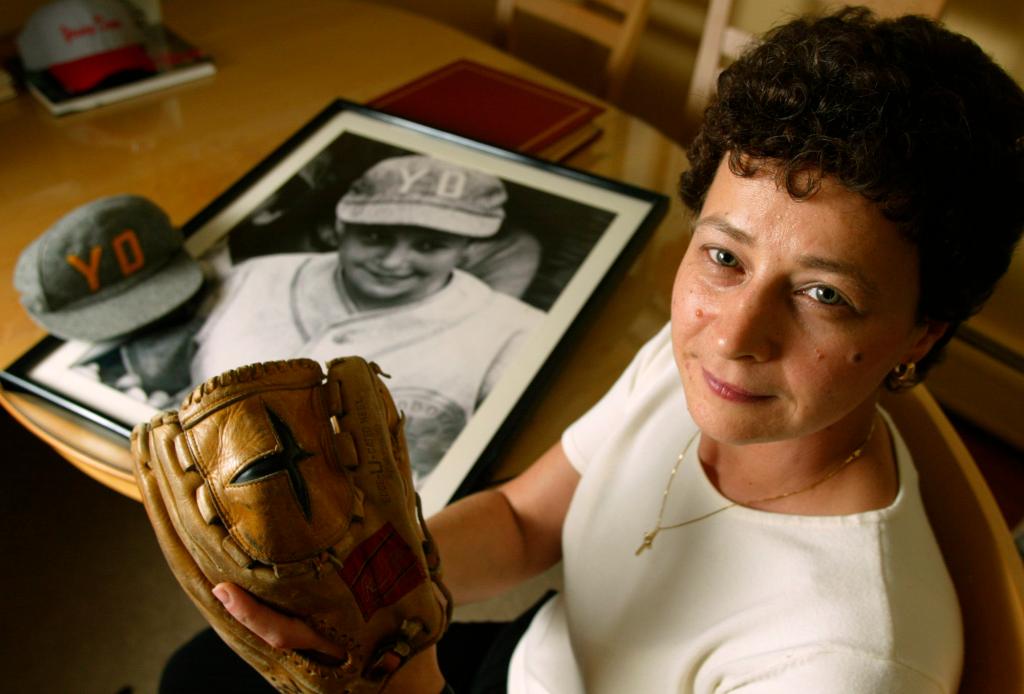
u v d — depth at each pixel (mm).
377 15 1359
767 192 401
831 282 396
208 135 1105
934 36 409
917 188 373
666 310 877
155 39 1249
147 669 1326
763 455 525
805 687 456
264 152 1077
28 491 1533
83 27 1135
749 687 489
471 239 928
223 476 428
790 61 404
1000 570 535
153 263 847
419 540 481
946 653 468
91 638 1358
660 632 565
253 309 856
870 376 430
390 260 906
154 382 789
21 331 849
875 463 518
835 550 493
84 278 804
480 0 1890
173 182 1030
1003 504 1571
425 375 791
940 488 612
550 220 951
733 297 428
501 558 698
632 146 1097
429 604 476
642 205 961
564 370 820
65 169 1049
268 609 440
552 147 1075
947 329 469
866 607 464
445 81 1179
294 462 432
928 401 654
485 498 708
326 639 453
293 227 950
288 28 1324
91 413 759
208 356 812
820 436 500
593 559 635
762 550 523
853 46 395
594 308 854
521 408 764
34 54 1146
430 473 723
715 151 457
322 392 469
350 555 444
